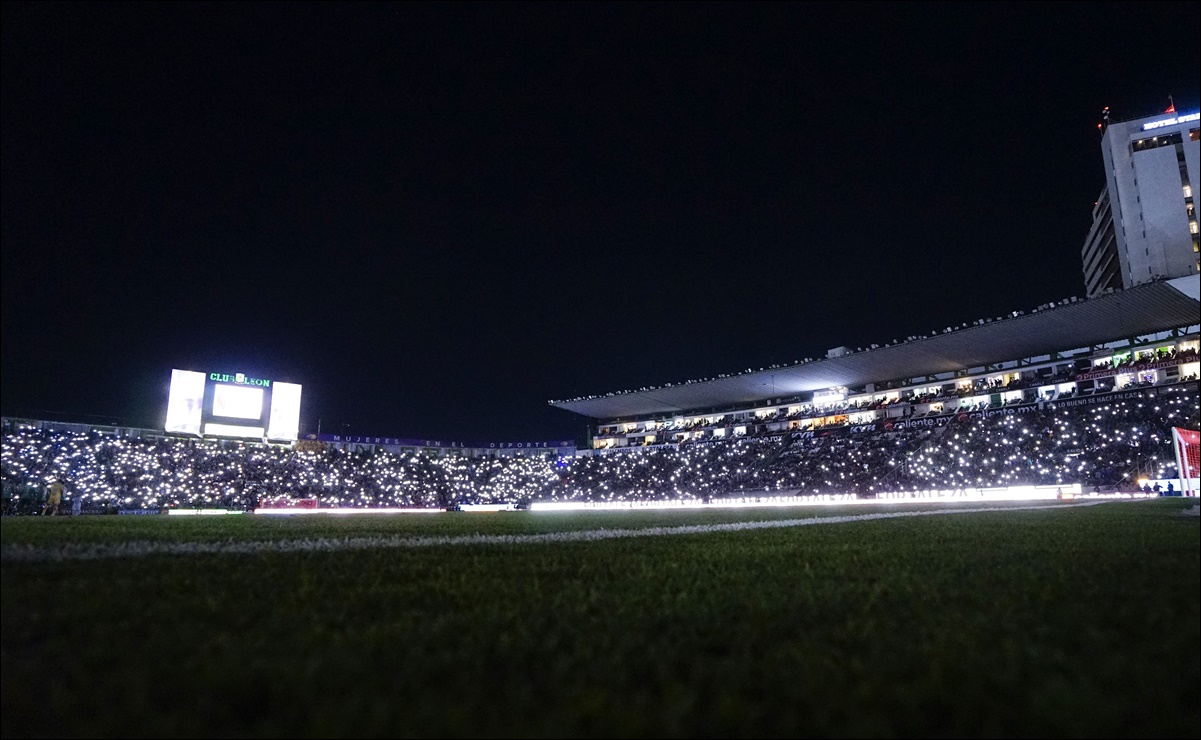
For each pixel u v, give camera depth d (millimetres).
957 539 10047
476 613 4508
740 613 4488
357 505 56188
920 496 42375
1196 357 46375
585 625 4211
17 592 5289
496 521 21422
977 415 53531
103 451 49250
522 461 73250
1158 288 42031
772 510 28531
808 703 2834
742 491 55344
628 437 85312
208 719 2723
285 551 9117
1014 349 54531
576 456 77438
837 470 52906
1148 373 48812
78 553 8586
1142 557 6992
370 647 3621
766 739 2537
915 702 2795
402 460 68188
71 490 43844
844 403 67938
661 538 11500
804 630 4012
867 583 5746
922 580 5805
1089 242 81188
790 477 54594
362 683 3059
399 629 4062
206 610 4629
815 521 16969
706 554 8328
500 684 3072
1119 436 42875
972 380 59781
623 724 2576
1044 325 48781
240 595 5250
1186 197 62750
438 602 4988
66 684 3162
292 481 55594
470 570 6840
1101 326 48688
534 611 4617
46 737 2619
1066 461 42250
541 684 3059
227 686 3014
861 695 2855
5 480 42094
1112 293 43531
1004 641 3621
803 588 5438
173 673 3252
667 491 60062
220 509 45844
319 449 67188
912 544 9352
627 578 6195
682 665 3363
